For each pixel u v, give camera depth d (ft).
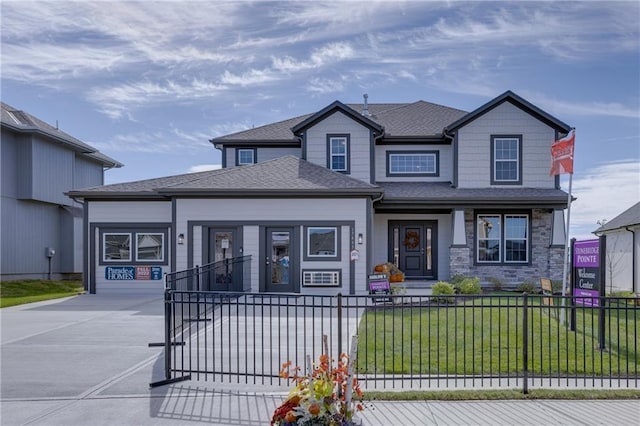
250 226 51.39
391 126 66.59
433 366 22.81
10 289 62.13
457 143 60.54
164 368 22.72
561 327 30.89
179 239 51.31
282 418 12.84
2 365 23.95
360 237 50.88
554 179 59.41
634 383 20.29
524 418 16.42
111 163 96.37
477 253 59.31
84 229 56.65
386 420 16.29
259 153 67.51
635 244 67.56
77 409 17.65
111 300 50.14
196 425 16.08
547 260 58.75
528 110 59.57
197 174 61.87
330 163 60.70
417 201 56.49
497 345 26.09
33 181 72.43
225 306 44.39
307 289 50.98
